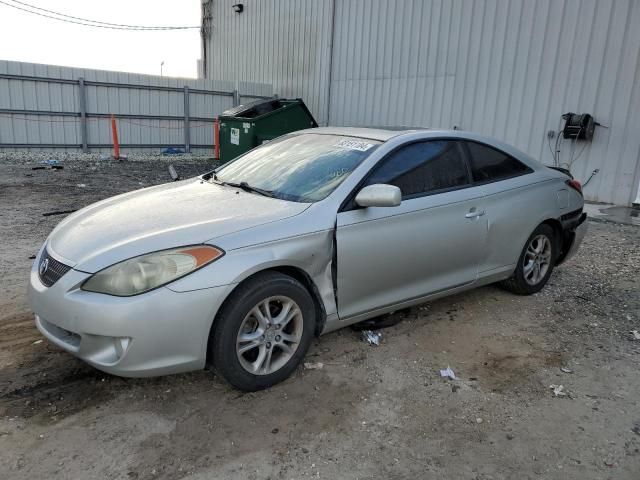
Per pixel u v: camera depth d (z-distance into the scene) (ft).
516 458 8.77
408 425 9.54
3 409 9.48
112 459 8.36
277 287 10.07
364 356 11.96
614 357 12.43
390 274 11.91
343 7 50.16
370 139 12.85
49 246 10.56
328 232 10.76
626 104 31.30
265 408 9.85
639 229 26.68
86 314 8.93
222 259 9.42
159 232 9.73
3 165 42.24
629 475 8.46
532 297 16.07
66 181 35.78
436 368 11.59
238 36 66.90
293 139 14.47
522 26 35.65
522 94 36.19
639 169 31.19
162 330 8.98
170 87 57.52
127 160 50.80
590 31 32.30
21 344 11.81
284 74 59.93
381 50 46.55
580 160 33.71
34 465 8.14
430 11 41.73
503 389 10.85
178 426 9.23
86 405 9.73
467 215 13.21
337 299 11.19
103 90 53.31
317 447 8.84
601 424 9.78
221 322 9.55
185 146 60.08
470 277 13.83
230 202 11.37
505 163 14.92
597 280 18.06
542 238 15.88
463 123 40.27
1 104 47.83
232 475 8.11
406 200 12.15
